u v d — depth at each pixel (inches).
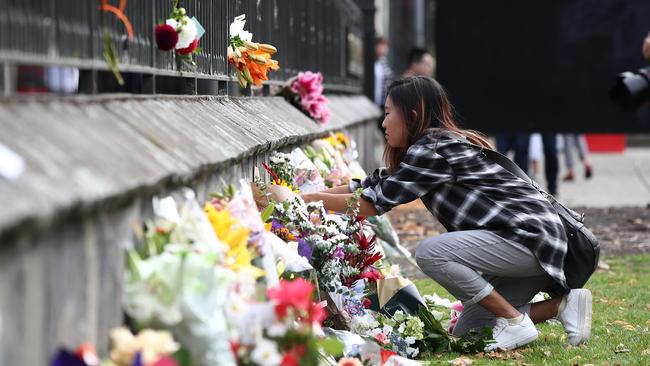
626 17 823.7
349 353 267.7
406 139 325.1
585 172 1075.9
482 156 321.1
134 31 251.3
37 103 180.1
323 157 417.7
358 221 324.5
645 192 930.7
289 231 288.8
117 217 182.2
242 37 374.3
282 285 210.2
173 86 312.8
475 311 335.3
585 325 330.0
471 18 842.2
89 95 211.9
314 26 666.2
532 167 1155.9
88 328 171.3
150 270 187.3
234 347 198.2
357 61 1003.9
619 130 831.1
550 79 836.6
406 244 590.9
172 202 203.9
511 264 317.4
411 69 912.3
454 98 848.3
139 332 189.3
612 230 658.8
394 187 315.0
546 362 308.3
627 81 630.5
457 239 318.0
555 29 832.3
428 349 322.3
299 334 209.0
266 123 347.3
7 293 140.3
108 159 180.9
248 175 292.2
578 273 329.7
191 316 184.9
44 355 153.9
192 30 287.0
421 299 341.4
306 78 467.2
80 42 210.5
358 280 323.6
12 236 139.4
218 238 214.2
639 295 441.4
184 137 234.7
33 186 148.9
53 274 156.3
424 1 1649.9
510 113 842.2
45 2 192.2
